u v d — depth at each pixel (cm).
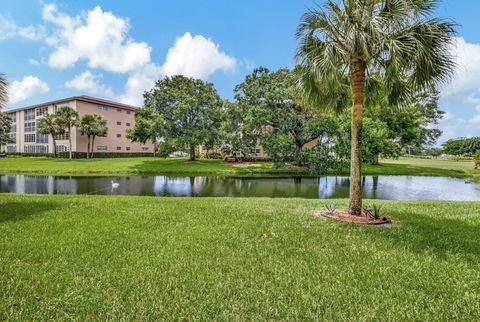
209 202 846
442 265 353
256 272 326
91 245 406
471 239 466
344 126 2077
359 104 637
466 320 238
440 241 452
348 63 638
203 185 1708
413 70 570
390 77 611
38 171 2355
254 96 2639
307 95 712
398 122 2730
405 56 541
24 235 448
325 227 532
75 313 239
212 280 303
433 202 909
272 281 304
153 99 3152
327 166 2183
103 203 772
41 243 409
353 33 532
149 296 267
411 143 3138
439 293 284
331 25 594
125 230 489
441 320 237
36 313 236
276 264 350
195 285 290
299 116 2420
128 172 2380
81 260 349
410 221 596
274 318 237
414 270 337
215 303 257
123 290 277
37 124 3944
